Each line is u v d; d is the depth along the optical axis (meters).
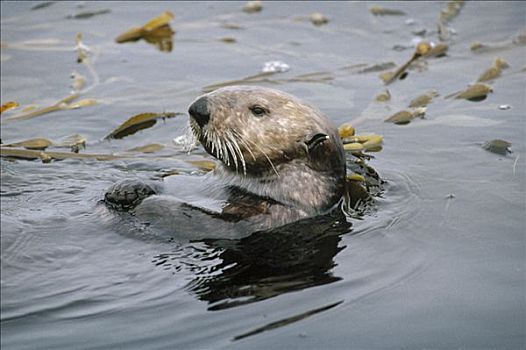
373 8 26.95
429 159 18.05
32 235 14.40
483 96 21.06
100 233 14.66
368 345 11.61
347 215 15.78
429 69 23.03
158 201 15.09
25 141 19.06
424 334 11.87
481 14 26.30
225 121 15.68
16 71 23.44
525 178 16.88
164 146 19.14
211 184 16.53
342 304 12.63
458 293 12.91
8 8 27.50
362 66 23.31
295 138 15.89
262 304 12.66
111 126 20.41
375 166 17.83
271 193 15.97
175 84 22.58
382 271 13.63
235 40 25.39
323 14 27.06
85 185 16.97
